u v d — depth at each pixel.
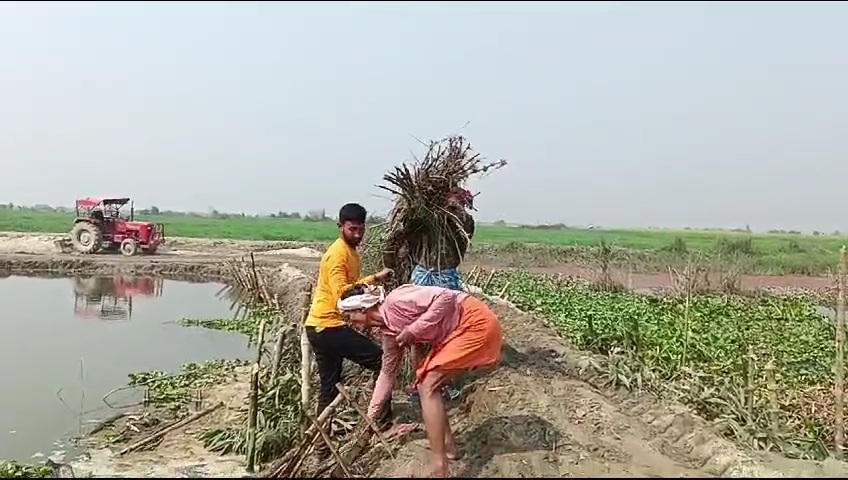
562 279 28.48
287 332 11.05
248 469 8.60
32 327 19.14
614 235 73.12
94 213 34.53
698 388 9.08
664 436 7.66
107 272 30.94
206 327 19.25
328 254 7.98
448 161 8.60
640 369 9.62
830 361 13.34
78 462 9.18
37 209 108.50
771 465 6.75
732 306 20.98
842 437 8.18
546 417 7.55
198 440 9.87
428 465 6.88
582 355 9.88
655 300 22.22
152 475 8.65
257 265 29.53
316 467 7.46
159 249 38.75
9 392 12.60
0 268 30.92
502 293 16.81
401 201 8.61
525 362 9.19
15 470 8.36
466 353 6.57
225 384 12.89
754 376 10.23
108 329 18.98
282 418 9.05
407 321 6.82
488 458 6.88
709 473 6.75
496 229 93.50
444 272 8.55
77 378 13.62
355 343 7.93
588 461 6.72
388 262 8.90
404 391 8.98
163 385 12.80
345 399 7.88
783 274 35.94
